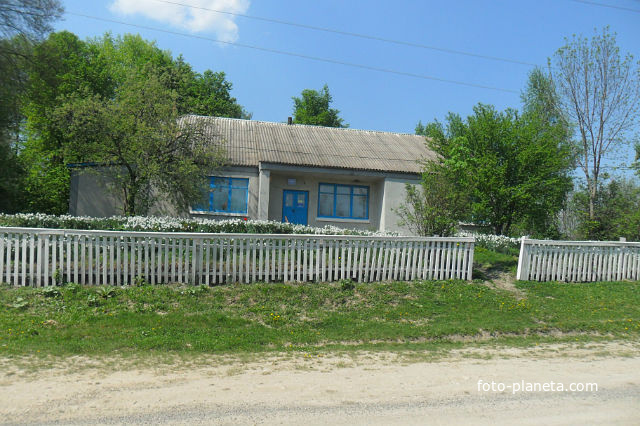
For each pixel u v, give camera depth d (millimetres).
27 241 9930
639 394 5992
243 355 7340
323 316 9719
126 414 4891
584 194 25078
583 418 5156
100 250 10391
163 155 17625
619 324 10055
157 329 8289
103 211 20766
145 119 17344
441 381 6332
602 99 24453
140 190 18750
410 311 10258
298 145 23656
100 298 9469
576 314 10641
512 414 5219
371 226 23766
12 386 5582
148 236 10391
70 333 7809
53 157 30031
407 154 24344
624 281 13570
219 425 4703
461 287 11898
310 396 5602
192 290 10117
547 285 12656
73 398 5285
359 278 11609
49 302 9164
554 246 13203
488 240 17609
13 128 23531
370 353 7746
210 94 40000
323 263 11359
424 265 12203
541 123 20359
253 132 24641
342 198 23688
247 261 10891
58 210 27219
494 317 10125
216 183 21141
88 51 33188
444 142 20312
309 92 49750
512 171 18859
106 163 17953
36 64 23234
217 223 14922
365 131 27547
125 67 39500
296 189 23172
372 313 10070
